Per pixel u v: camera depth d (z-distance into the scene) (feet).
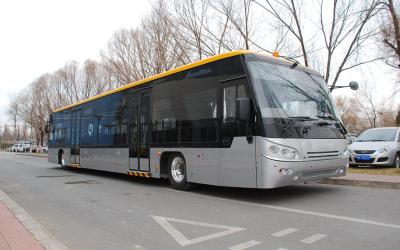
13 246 15.29
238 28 56.70
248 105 24.79
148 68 77.66
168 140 33.19
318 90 30.01
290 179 24.99
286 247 15.93
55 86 170.81
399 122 94.79
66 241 17.47
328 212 22.66
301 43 54.49
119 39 85.20
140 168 37.06
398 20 51.96
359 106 165.48
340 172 29.25
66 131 58.59
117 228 19.77
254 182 24.97
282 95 26.71
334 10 52.42
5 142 371.56
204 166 29.17
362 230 18.38
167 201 27.66
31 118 203.21
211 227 19.58
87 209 24.94
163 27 69.05
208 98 29.22
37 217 22.61
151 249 16.10
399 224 19.43
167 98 33.78
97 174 51.11
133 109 39.01
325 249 15.56
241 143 25.95
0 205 24.88
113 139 42.70
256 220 20.97
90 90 145.59
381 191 30.40
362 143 47.67
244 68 26.35
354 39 51.88
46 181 41.91
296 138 25.62
